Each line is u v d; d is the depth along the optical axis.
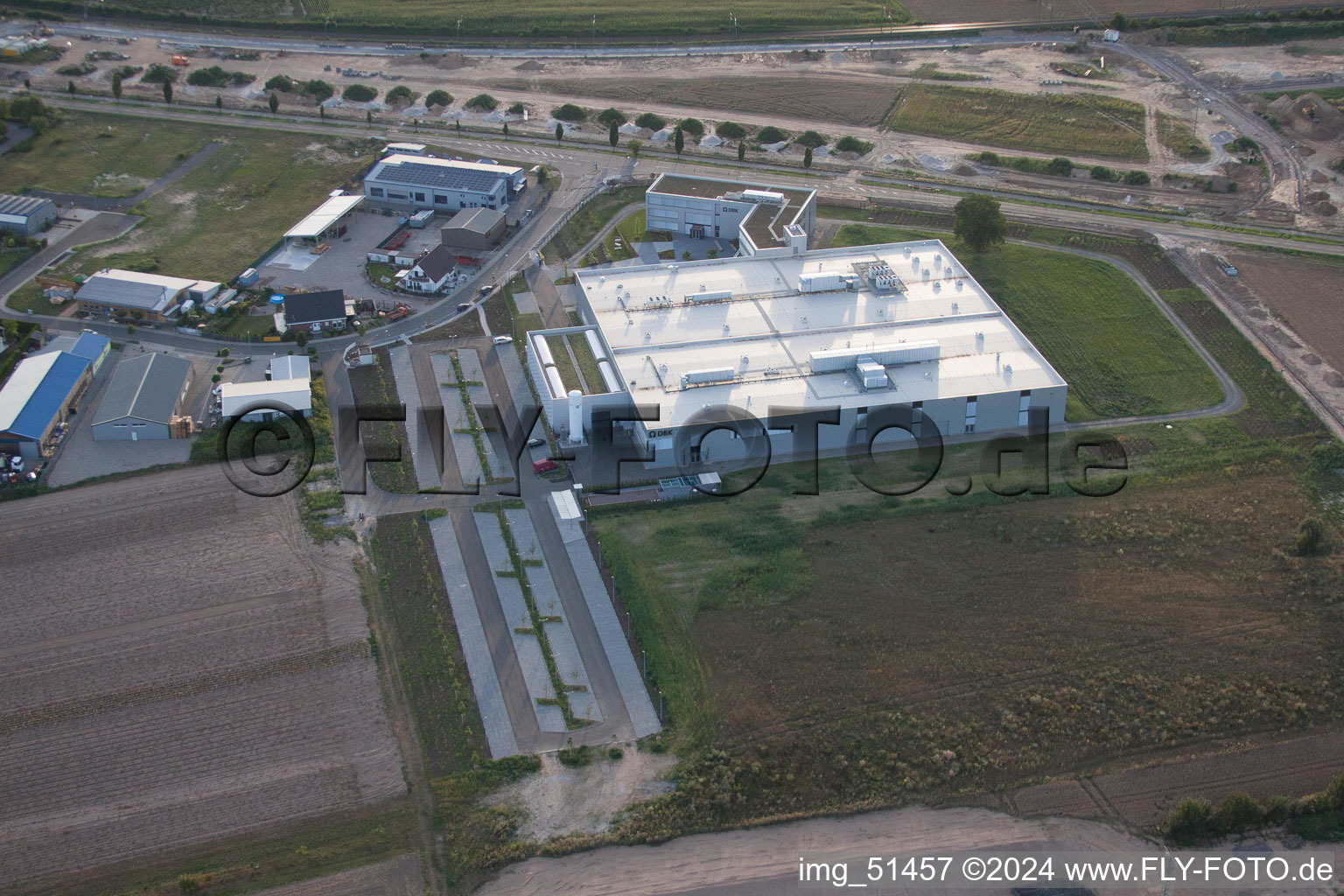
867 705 89.56
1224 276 152.62
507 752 86.19
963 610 98.50
